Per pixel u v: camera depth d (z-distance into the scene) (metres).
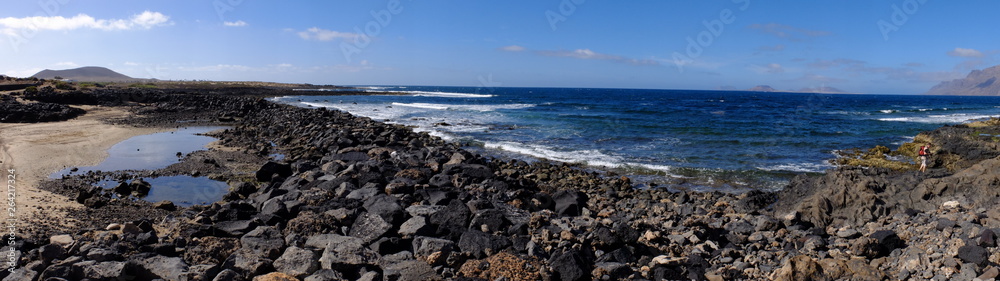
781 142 27.83
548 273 6.71
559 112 52.69
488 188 13.48
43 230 8.91
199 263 7.04
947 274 6.58
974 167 11.02
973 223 7.95
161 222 9.74
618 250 7.96
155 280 6.23
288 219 9.64
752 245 8.73
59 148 19.69
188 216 10.27
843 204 10.39
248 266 6.70
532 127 35.56
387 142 23.36
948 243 7.32
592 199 13.93
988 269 6.34
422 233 8.39
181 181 14.70
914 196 10.48
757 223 9.89
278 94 92.44
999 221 8.02
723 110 64.00
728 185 16.66
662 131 33.25
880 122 44.47
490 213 9.12
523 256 7.17
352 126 32.03
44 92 42.44
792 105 85.06
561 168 18.98
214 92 83.06
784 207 11.30
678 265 7.54
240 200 12.28
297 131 27.77
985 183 10.01
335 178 13.05
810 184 12.70
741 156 22.64
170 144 22.50
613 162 20.64
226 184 14.55
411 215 9.53
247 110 42.88
